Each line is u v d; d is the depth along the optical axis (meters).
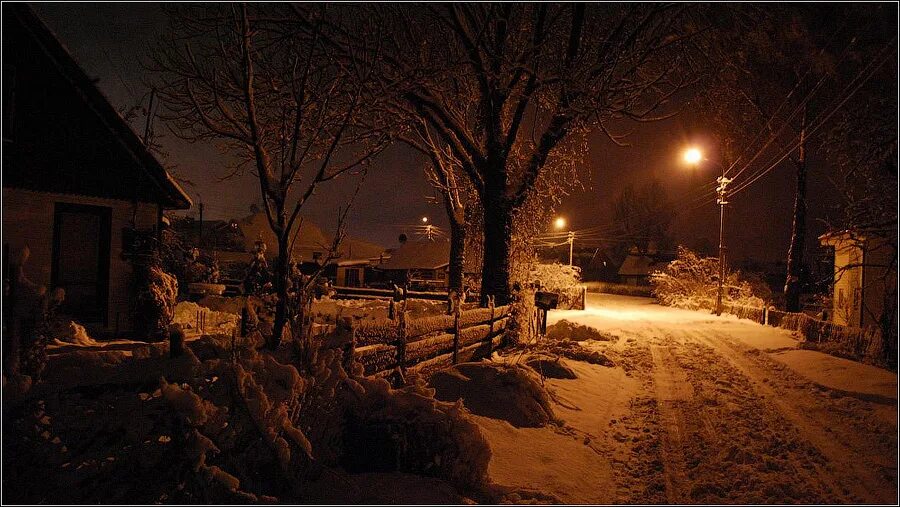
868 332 13.23
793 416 8.31
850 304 18.27
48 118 8.38
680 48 14.83
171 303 11.06
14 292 3.87
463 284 22.41
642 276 70.44
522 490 5.59
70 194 9.45
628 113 14.73
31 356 4.13
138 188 10.32
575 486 5.82
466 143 16.05
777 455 6.61
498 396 7.99
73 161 9.12
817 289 29.81
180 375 4.47
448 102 17.16
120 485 4.12
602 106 13.77
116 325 10.45
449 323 10.48
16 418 3.77
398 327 8.20
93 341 9.15
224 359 4.91
